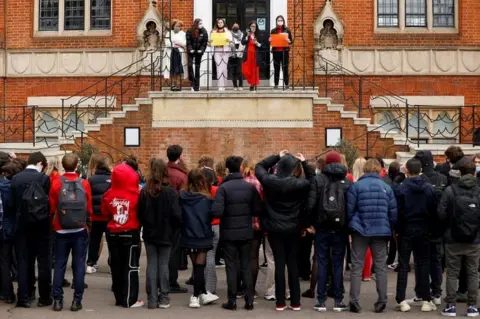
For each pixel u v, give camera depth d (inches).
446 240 434.3
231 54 816.3
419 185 446.0
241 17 922.1
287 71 802.8
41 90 928.3
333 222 438.6
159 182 449.4
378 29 911.0
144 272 583.2
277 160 458.9
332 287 490.0
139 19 915.4
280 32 799.1
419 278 457.7
